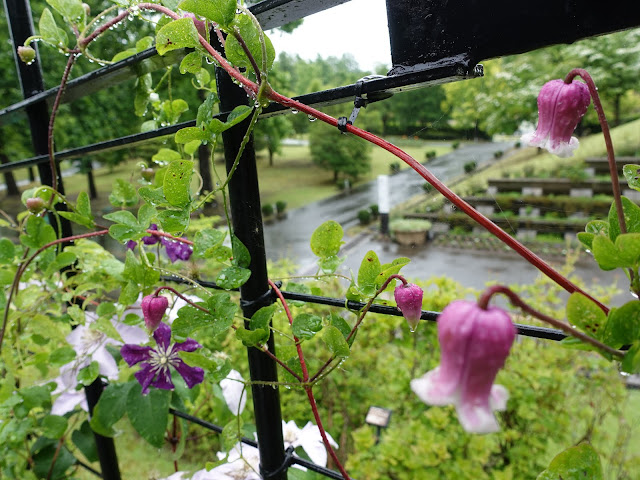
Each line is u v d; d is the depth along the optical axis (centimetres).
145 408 29
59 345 32
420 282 75
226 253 20
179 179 18
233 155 20
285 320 58
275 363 22
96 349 31
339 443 67
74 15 25
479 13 14
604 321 13
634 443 67
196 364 22
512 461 60
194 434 66
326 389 67
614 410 68
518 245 13
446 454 54
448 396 12
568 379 63
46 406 35
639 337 13
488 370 11
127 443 69
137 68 25
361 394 69
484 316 11
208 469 23
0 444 32
